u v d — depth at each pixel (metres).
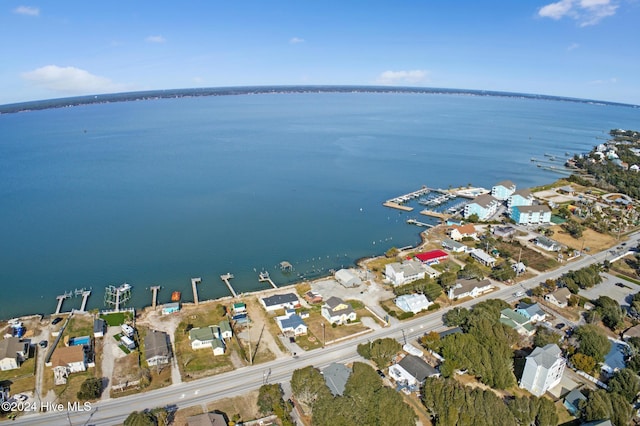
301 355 80.25
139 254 130.00
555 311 97.12
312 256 130.12
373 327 90.12
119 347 82.19
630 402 67.19
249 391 70.25
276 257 129.12
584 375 75.25
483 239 136.75
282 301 99.00
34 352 80.94
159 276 116.50
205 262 125.12
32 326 90.62
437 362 77.25
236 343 84.00
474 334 80.12
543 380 69.25
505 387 69.88
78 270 119.62
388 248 136.75
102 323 89.69
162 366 76.56
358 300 101.81
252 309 97.88
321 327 90.12
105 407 66.19
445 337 78.12
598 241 140.62
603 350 77.00
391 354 75.62
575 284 106.00
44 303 102.81
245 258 128.12
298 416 64.50
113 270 119.81
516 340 81.25
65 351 76.19
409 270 111.38
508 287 109.38
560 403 68.25
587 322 92.62
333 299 95.25
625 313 94.88
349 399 61.31
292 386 66.88
